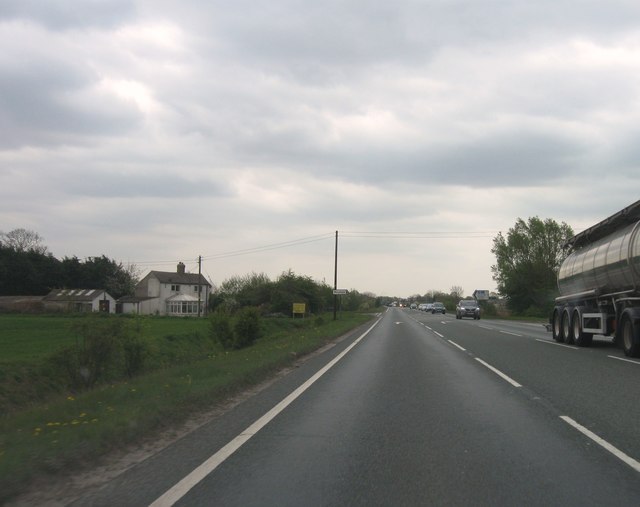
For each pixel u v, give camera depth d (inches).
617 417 371.6
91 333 740.0
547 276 3159.5
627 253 754.8
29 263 3983.8
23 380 793.6
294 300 3287.4
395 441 311.3
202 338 1477.6
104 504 215.3
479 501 218.1
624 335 765.3
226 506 213.0
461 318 2674.7
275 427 346.0
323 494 226.1
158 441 312.2
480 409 403.5
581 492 227.6
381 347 978.1
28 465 244.2
